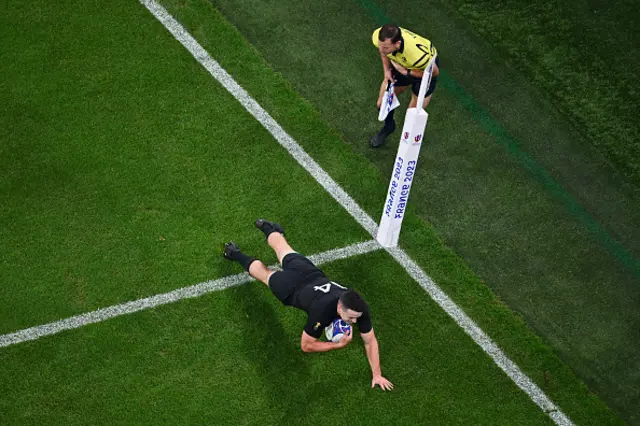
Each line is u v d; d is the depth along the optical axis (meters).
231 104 34.62
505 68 36.97
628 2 38.97
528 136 34.88
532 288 30.66
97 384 27.42
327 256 30.78
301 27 37.62
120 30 36.62
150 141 33.19
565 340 29.55
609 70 37.09
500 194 33.03
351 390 27.94
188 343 28.39
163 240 30.59
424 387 28.16
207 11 37.69
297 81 35.78
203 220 31.20
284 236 31.05
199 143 33.28
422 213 32.28
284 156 33.25
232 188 32.16
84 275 29.61
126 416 26.94
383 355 28.72
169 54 36.03
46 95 34.34
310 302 25.73
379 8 38.53
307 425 27.17
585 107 35.91
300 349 28.55
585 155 34.47
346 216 31.86
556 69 37.03
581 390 28.47
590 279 31.03
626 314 30.28
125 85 34.88
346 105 35.19
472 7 38.81
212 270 30.00
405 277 30.48
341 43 37.22
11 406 26.89
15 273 29.48
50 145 32.84
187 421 26.98
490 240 31.73
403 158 26.86
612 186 33.66
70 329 28.41
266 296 29.55
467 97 35.88
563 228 32.28
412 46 29.05
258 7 38.12
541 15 38.69
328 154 33.56
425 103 31.75
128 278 29.64
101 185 31.81
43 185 31.70
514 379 28.53
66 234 30.52
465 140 34.50
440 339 29.17
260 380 27.88
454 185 33.16
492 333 29.45
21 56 35.50
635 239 32.22
